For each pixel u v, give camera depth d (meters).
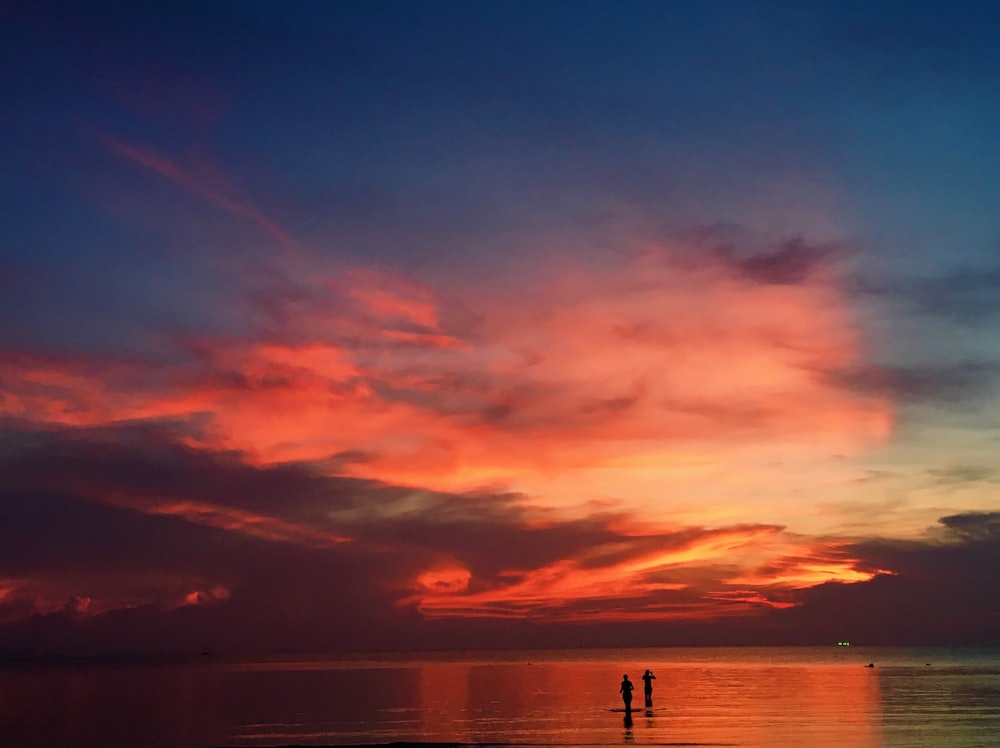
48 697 92.81
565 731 49.00
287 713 66.44
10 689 112.38
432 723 55.75
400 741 46.38
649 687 64.06
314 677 141.50
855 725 49.59
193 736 51.03
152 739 49.84
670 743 42.72
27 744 48.44
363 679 129.12
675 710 61.34
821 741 42.66
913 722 51.00
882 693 77.06
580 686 98.50
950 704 63.97
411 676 139.25
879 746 40.72
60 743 48.62
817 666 169.25
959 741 42.31
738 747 40.94
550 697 79.44
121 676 167.88
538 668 184.38
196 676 159.62
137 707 75.50
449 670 173.38
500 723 54.75
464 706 69.75
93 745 47.53
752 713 57.91
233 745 45.97
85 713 69.62
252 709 70.94
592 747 41.59
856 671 135.75
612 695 81.12
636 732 47.69
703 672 139.12
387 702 76.19
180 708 73.56
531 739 45.66
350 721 58.50
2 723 61.47
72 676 171.75
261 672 179.38
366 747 43.06
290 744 45.88
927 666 162.75
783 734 45.69
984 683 93.38
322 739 48.06
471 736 47.75
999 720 51.97
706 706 64.56
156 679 145.25
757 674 126.56
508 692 88.06
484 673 150.75
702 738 44.50
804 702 67.06
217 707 73.69
